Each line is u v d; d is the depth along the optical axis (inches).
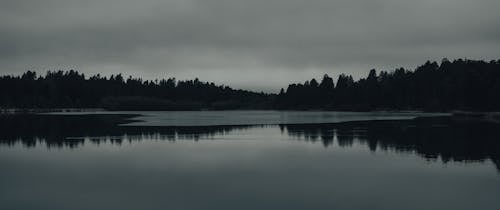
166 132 2571.4
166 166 1354.6
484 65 6889.8
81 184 1114.1
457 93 5856.3
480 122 3503.9
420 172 1235.2
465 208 894.4
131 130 2728.8
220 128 2923.2
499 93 4913.9
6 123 3550.7
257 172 1253.1
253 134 2429.9
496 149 1680.6
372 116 5177.2
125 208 906.1
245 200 959.6
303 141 2033.7
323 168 1305.4
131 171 1277.1
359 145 1850.4
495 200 948.6
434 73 7677.2
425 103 7106.3
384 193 1010.1
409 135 2297.0
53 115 5595.5
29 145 1902.1
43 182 1138.0
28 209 906.1
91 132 2571.4
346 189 1047.6
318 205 920.3
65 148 1797.5
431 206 908.6
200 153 1635.1
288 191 1030.4
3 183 1128.8
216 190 1042.7
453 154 1558.8
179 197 984.9
